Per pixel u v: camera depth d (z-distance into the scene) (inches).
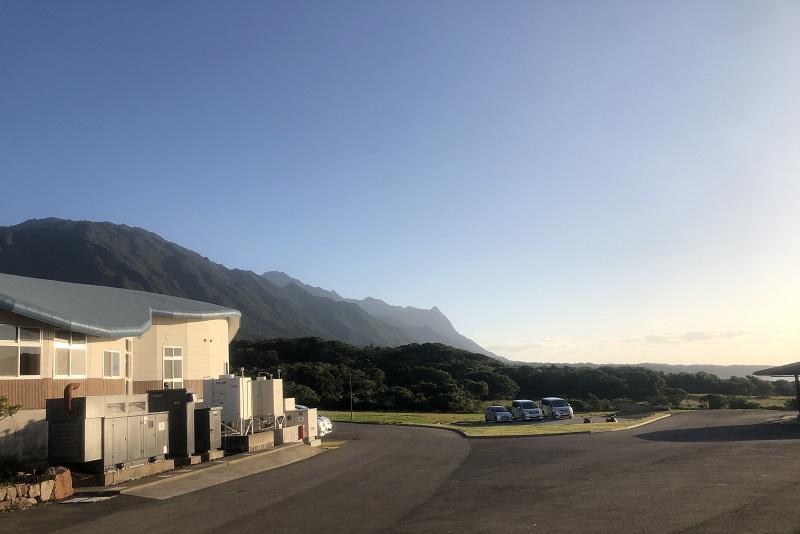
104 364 901.2
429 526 409.4
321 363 3494.1
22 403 704.4
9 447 671.8
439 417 2192.4
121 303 1072.2
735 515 402.6
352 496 550.3
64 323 750.5
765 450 777.6
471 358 4045.3
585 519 409.7
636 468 655.1
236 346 4183.1
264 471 772.0
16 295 742.5
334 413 2443.4
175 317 1168.2
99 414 641.6
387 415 2331.4
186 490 605.0
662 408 2239.2
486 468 735.1
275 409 1052.5
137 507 512.4
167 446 736.3
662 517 405.4
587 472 644.1
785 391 3282.5
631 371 3528.5
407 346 4207.7
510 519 420.2
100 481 615.2
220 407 864.9
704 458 717.9
